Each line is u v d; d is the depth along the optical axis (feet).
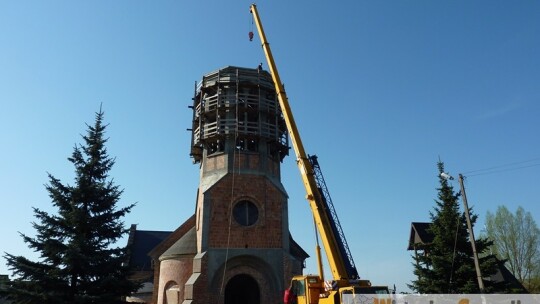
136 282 85.40
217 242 102.22
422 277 100.73
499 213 174.91
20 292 74.84
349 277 66.33
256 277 103.09
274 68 94.63
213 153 116.57
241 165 111.86
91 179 88.69
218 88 117.50
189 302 93.09
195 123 123.95
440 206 105.29
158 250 120.88
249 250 103.24
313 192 72.33
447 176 90.68
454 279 95.91
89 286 79.10
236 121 114.11
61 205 84.94
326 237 67.46
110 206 87.71
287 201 112.68
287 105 87.97
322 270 67.26
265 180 112.27
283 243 107.14
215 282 98.63
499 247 169.58
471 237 86.02
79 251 76.95
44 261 80.53
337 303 59.67
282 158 125.29
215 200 106.11
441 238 100.83
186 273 103.04
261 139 116.67
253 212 109.40
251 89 120.88
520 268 164.96
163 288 106.32
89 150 90.12
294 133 82.43
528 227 168.76
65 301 75.31
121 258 83.97
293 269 104.32
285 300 69.26
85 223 82.64
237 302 118.52
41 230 81.35
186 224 126.11
